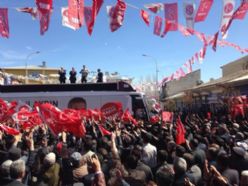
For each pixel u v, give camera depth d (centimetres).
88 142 802
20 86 2420
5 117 1462
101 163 700
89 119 1554
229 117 1569
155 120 1730
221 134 1045
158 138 973
